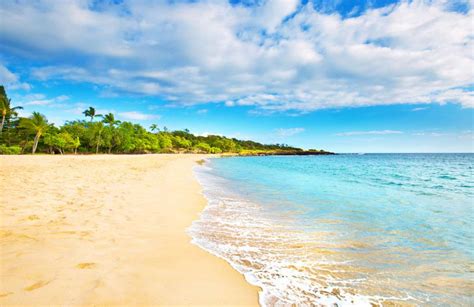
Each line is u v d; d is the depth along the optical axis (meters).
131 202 6.97
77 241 3.87
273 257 4.00
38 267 2.98
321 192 11.09
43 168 13.12
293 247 4.46
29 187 7.51
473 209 7.91
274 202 8.62
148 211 6.23
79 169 13.97
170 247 4.09
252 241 4.70
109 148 63.22
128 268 3.22
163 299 2.62
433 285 3.31
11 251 3.36
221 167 30.44
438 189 12.77
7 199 5.93
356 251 4.37
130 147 63.31
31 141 49.53
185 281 3.06
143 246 4.01
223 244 4.46
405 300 2.96
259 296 2.87
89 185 8.85
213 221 5.97
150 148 76.88
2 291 2.45
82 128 55.59
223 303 2.67
